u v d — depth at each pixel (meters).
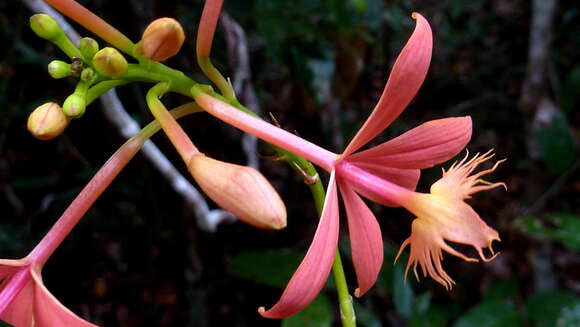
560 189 0.27
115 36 0.10
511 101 0.33
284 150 0.11
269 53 0.18
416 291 0.23
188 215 0.19
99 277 0.22
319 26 0.19
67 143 0.21
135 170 0.20
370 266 0.11
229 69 0.17
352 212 0.10
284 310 0.09
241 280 0.22
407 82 0.10
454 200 0.11
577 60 0.33
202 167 0.10
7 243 0.18
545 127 0.24
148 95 0.10
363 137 0.10
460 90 0.35
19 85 0.21
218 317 0.22
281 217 0.09
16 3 0.20
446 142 0.10
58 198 0.19
